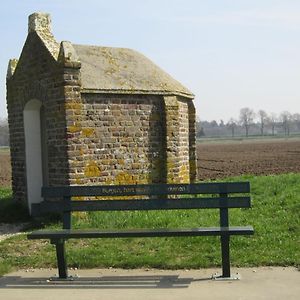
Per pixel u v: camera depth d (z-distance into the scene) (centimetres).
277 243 525
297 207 669
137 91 768
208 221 632
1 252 551
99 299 391
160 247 532
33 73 755
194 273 452
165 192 460
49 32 759
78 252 519
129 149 769
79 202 466
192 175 942
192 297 387
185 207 454
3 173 2002
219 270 457
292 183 884
